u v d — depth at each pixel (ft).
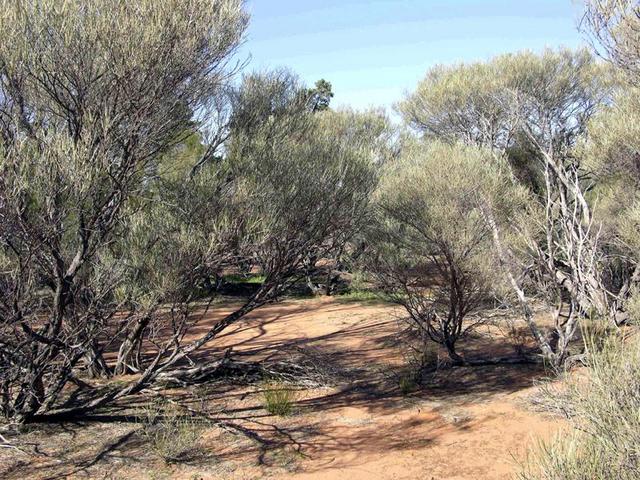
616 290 27.73
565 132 42.06
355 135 48.57
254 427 18.04
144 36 15.23
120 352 24.08
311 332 34.19
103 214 16.47
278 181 19.58
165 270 17.57
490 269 22.40
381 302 42.88
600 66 43.39
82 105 15.55
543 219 24.38
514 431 16.03
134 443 16.61
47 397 17.74
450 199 22.44
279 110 25.66
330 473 14.46
